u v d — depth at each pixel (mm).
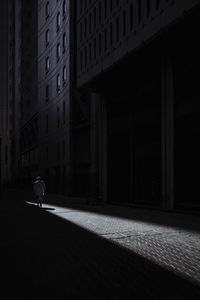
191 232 9234
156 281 4750
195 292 4281
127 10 18281
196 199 14984
